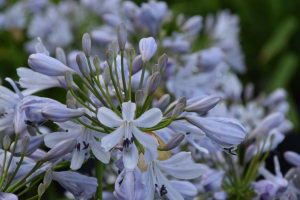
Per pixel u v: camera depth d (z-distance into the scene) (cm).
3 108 58
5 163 58
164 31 77
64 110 54
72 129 56
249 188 67
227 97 87
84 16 107
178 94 77
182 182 59
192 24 86
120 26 56
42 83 60
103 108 54
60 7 111
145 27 77
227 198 68
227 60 107
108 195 69
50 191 88
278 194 65
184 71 77
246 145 68
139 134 54
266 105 92
